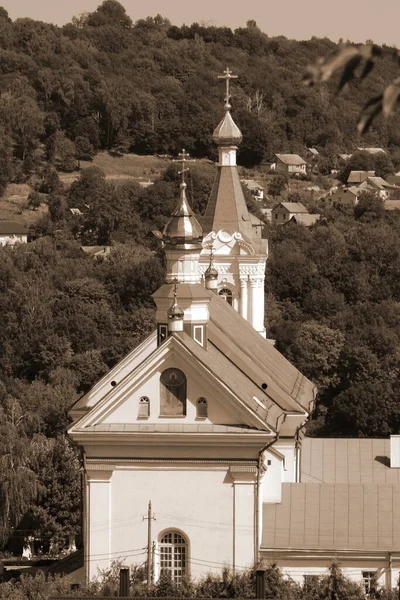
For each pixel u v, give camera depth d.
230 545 152.50
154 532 153.38
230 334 178.50
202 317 166.25
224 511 152.62
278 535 159.75
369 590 144.00
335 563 141.62
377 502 163.75
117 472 153.38
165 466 152.75
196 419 152.25
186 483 152.75
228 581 138.00
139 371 151.62
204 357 153.75
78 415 169.50
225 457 152.00
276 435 150.75
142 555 153.50
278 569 141.38
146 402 152.75
